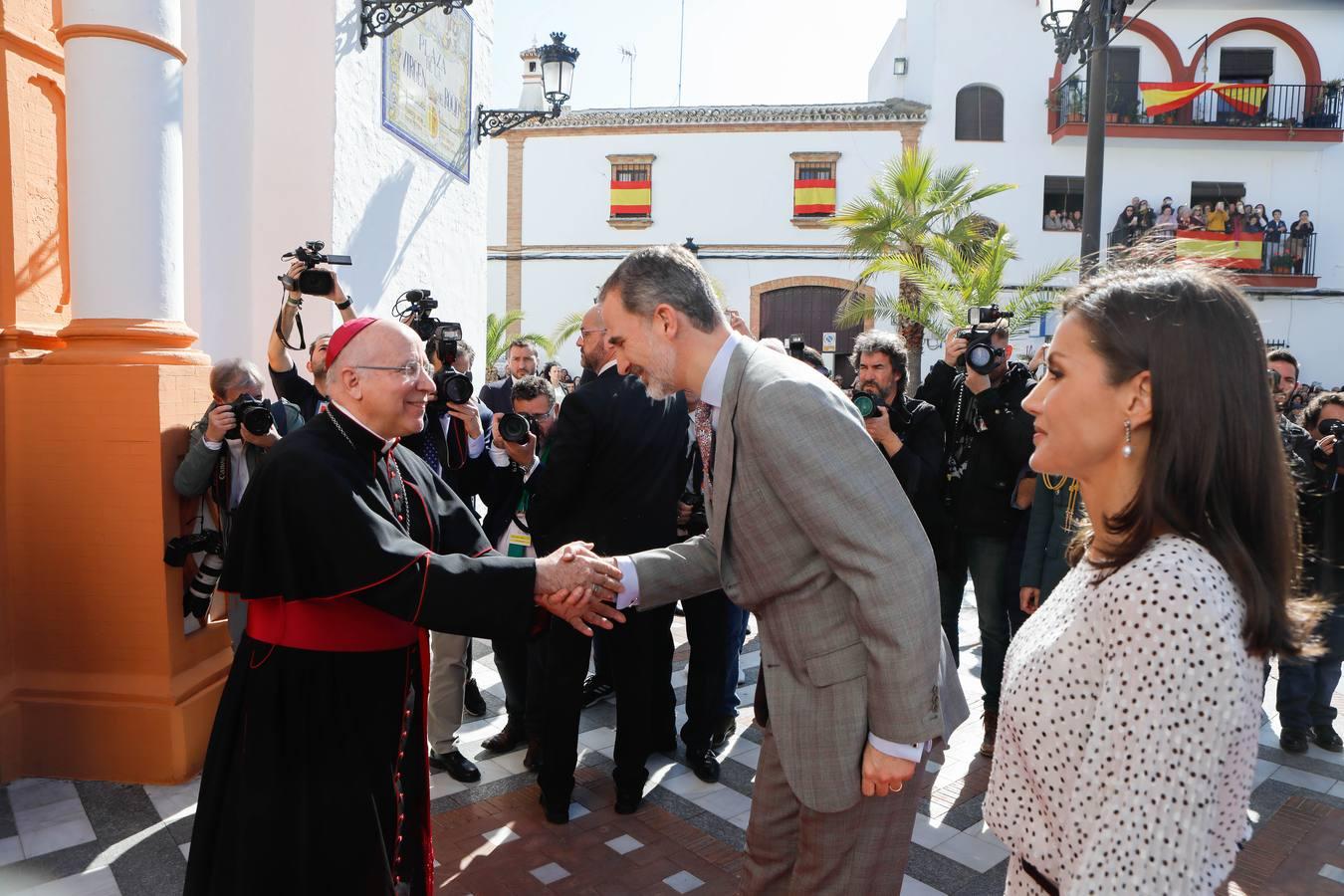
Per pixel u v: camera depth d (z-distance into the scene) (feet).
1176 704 3.06
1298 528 3.50
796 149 63.31
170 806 10.52
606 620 7.13
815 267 63.62
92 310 11.36
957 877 9.48
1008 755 3.87
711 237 64.49
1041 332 50.14
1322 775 12.42
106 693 11.13
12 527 11.26
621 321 6.25
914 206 49.93
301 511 6.47
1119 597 3.29
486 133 27.96
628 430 10.23
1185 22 61.67
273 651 6.69
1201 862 3.00
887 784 5.49
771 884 6.51
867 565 5.31
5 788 10.94
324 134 18.74
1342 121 60.64
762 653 6.26
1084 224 24.32
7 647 11.24
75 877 9.04
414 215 23.20
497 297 66.95
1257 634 3.18
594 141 65.21
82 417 11.10
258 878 6.47
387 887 6.76
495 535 12.59
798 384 5.63
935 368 13.75
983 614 12.44
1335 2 60.49
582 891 9.11
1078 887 3.10
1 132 11.47
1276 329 60.70
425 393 7.10
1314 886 9.55
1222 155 61.16
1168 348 3.37
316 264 12.83
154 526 11.09
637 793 10.80
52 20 12.12
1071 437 3.65
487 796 11.12
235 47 18.39
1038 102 61.36
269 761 6.56
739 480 5.89
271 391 18.98
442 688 11.48
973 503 12.41
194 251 17.16
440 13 24.41
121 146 11.21
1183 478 3.33
